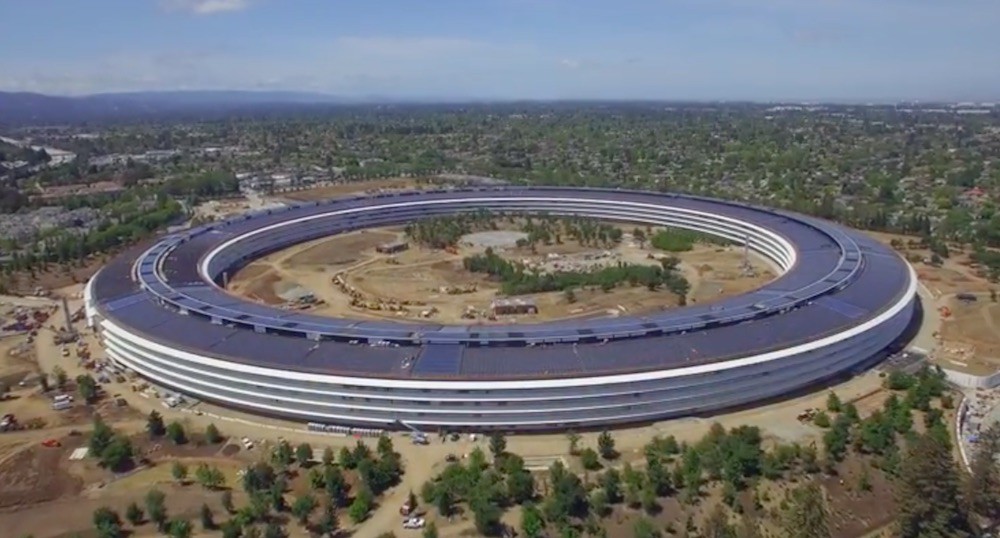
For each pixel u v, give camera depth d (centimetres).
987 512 13525
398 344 18350
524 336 18312
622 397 16925
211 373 18050
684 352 17700
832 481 14812
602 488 14462
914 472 13238
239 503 14450
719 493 14462
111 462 15600
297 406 17512
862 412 17638
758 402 18238
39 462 15938
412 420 17038
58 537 13638
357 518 13925
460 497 14450
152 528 13862
